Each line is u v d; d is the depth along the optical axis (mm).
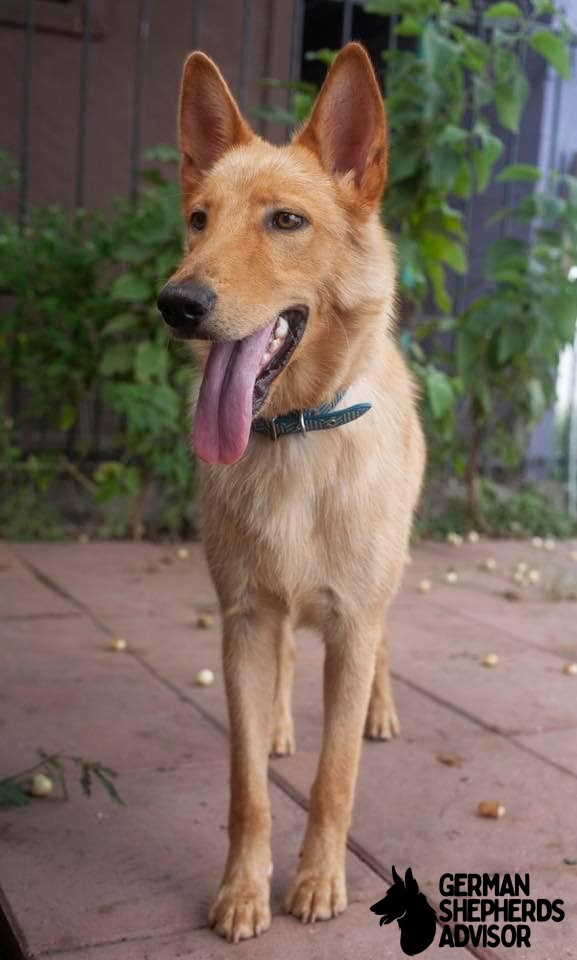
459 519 3463
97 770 1611
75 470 3164
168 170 3732
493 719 1938
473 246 4215
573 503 3766
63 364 3002
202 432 1426
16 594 2469
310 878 1443
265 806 1461
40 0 3510
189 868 1500
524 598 2680
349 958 1364
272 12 3820
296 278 1454
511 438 3531
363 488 1483
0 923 1429
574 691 2070
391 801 1668
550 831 1606
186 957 1352
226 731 1853
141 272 2912
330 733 1481
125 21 3637
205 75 1591
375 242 1528
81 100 3260
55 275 3068
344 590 1494
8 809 1608
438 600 2625
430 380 2896
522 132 4043
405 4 2848
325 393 1484
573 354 3799
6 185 3311
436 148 2789
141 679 2037
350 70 1511
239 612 1503
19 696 1941
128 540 3111
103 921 1399
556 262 3201
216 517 1501
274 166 1492
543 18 3707
